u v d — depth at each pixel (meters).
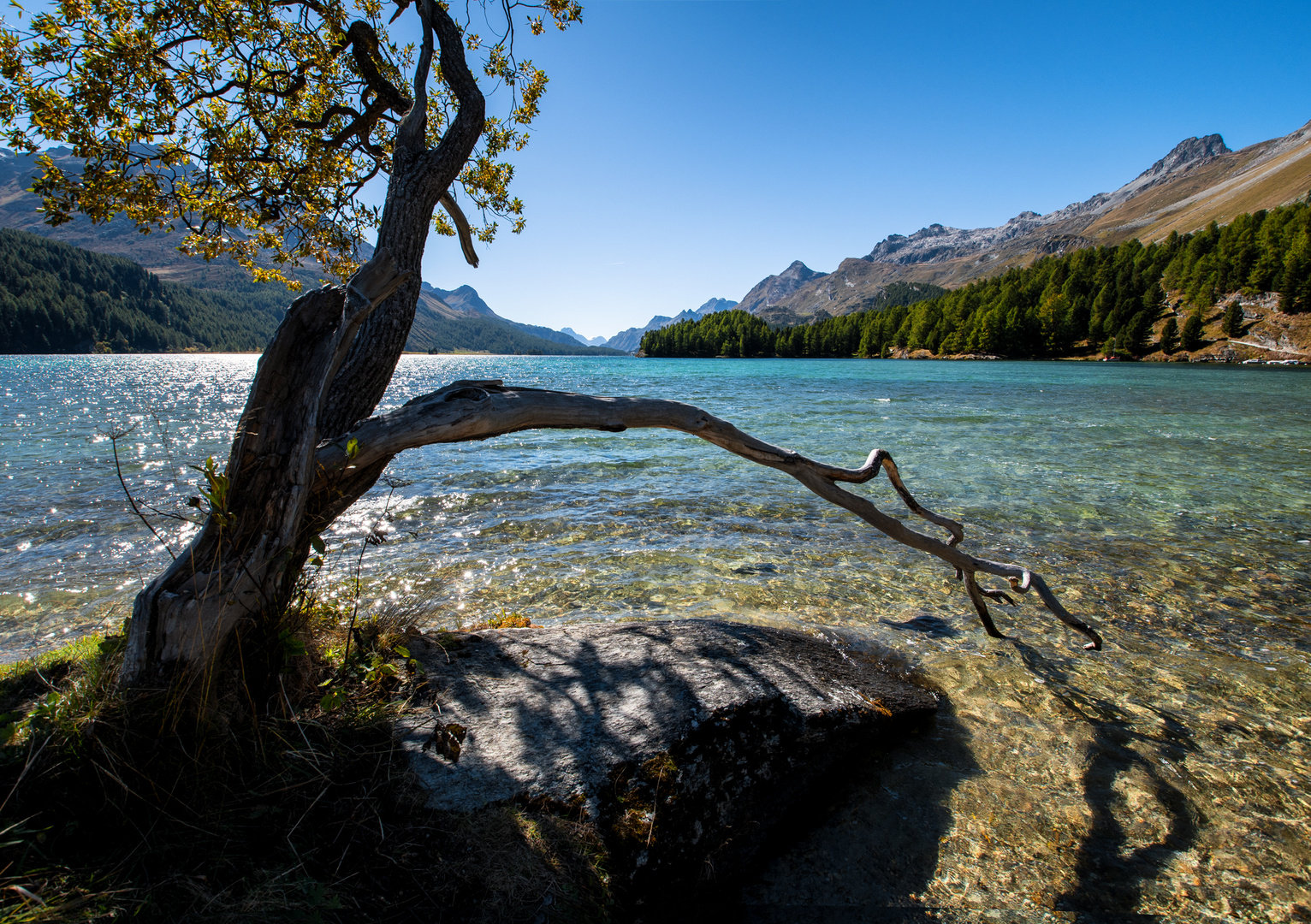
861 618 5.81
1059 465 13.78
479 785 2.55
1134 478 12.46
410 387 45.78
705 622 4.56
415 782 2.51
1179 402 31.69
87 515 9.80
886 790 3.38
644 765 2.81
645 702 3.24
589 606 6.08
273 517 2.56
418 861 2.17
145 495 11.12
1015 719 4.10
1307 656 5.10
